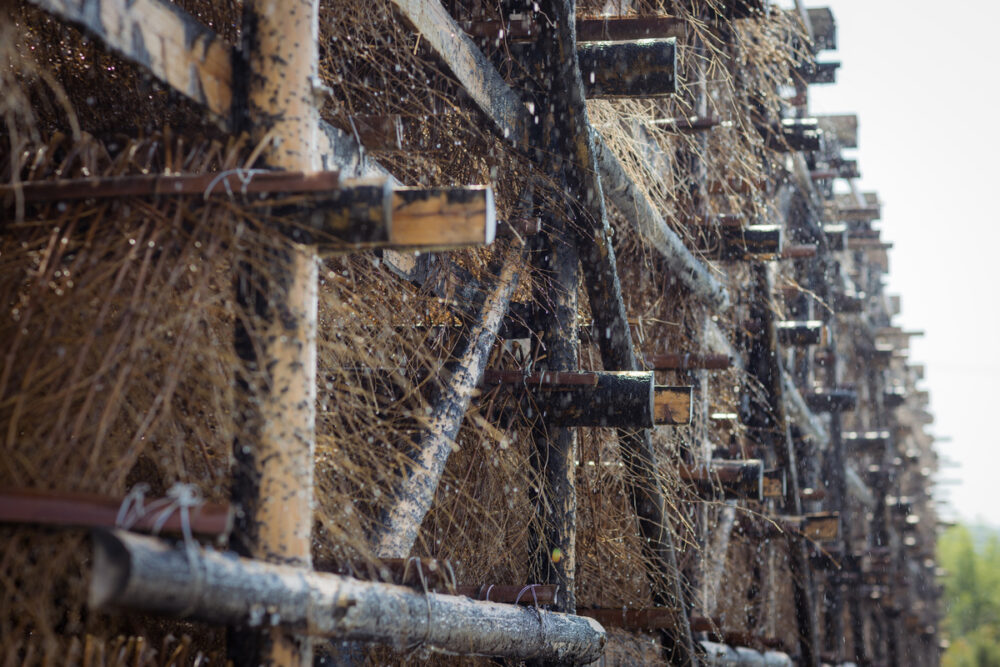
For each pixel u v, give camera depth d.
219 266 2.29
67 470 2.04
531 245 4.11
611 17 4.38
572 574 3.97
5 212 2.29
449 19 3.55
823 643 12.44
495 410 3.88
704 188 6.46
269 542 2.22
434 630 2.75
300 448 2.28
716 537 6.65
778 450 7.62
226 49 2.42
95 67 2.70
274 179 2.25
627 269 5.55
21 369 2.11
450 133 3.90
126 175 2.44
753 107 7.40
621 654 4.83
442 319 3.78
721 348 6.86
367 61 3.54
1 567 2.03
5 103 2.32
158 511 1.85
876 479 16.33
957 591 48.75
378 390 3.38
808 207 11.20
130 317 2.11
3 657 2.08
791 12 8.31
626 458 4.47
